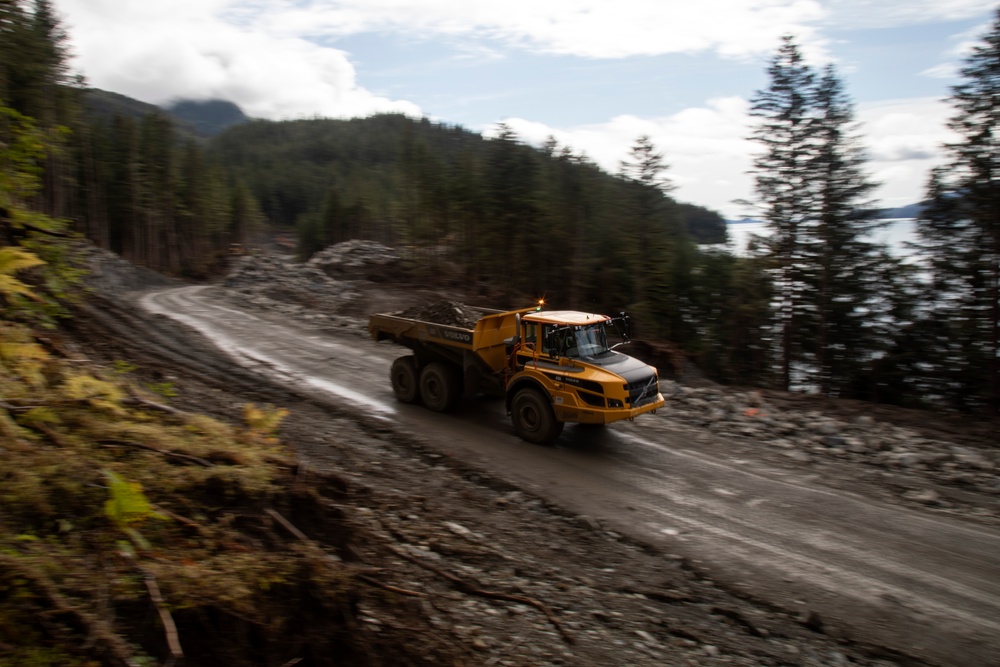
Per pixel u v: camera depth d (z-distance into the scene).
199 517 4.89
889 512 8.28
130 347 14.60
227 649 3.75
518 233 48.31
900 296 30.77
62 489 4.54
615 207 48.91
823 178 32.69
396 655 4.40
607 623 5.80
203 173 90.38
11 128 8.02
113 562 3.96
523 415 10.86
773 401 14.46
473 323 12.48
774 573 6.81
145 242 79.94
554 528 7.80
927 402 27.81
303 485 5.75
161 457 5.57
